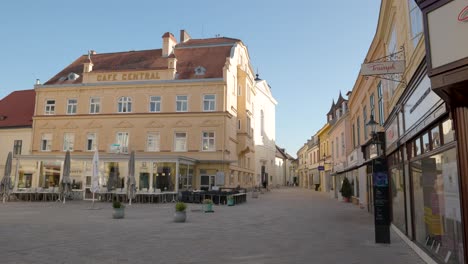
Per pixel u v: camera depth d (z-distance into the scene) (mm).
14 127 39281
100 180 29156
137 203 26078
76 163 29859
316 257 8211
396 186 11750
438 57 4941
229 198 24641
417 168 8547
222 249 9109
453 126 5523
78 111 37625
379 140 12641
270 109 63750
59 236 10922
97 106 37625
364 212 19359
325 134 46156
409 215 9523
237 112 41125
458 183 5562
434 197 7254
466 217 5242
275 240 10469
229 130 36656
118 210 15938
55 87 38281
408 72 10172
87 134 37250
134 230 12352
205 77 36375
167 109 36000
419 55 8789
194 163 34188
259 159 55031
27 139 38906
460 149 5324
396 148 10914
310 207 22922
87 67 38219
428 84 6961
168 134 35688
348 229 12781
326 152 46125
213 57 39344
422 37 8336
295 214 18344
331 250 9000
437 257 6895
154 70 36844
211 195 26250
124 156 28984
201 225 13820
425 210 7945
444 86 4848
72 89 38000
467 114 5254
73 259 7883
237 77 41344
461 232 5527
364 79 20078
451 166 6027
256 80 57250
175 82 36031
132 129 36375
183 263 7617
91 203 25516
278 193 45094
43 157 30000
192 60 39281
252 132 47500
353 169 26406
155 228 12906
